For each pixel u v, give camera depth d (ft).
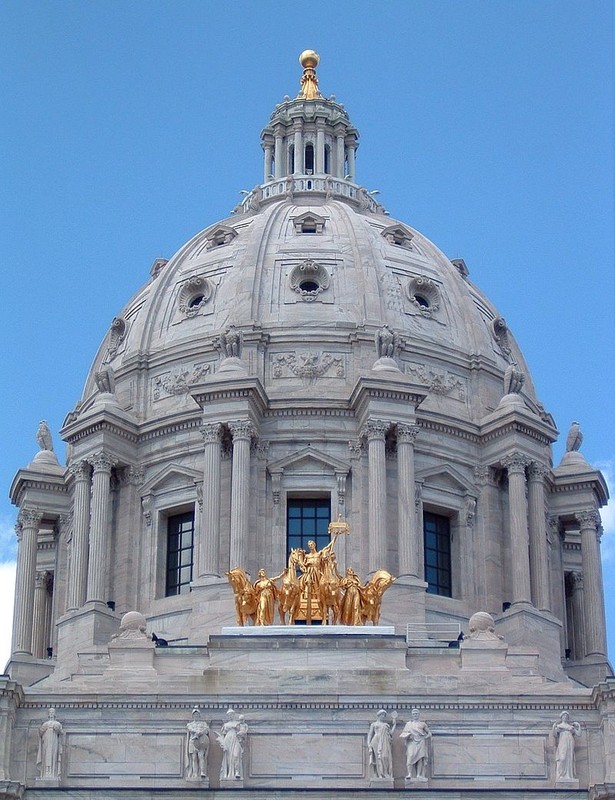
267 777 325.42
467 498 416.67
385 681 336.70
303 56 520.01
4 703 327.47
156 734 329.72
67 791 319.68
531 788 322.96
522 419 417.69
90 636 393.09
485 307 464.65
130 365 435.53
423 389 408.26
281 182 488.85
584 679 414.82
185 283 443.73
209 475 400.26
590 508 431.43
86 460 417.08
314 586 360.07
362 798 318.24
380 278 438.40
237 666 340.59
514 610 399.24
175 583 410.31
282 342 424.46
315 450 410.11
